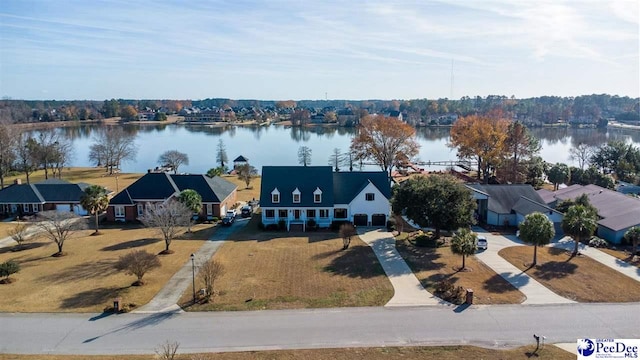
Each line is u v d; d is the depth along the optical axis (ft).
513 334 92.63
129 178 297.12
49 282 121.60
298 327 95.71
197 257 143.54
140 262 118.32
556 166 259.39
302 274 127.24
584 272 127.24
